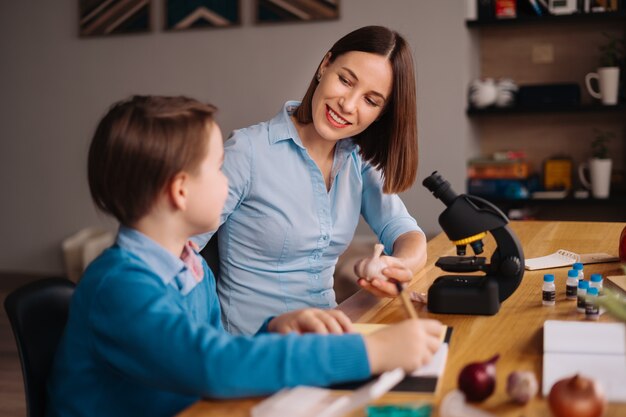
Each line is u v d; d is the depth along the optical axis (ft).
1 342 12.14
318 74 5.79
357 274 4.76
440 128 13.85
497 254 4.66
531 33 14.66
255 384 3.15
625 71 13.98
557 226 7.55
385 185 6.04
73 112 16.35
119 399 3.63
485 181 14.01
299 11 14.51
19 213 17.04
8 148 16.92
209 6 15.10
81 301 3.52
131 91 15.87
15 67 16.62
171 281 3.74
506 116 14.97
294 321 3.87
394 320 4.42
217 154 3.68
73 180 16.58
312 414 2.92
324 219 5.98
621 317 2.85
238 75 15.10
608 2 13.43
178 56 15.44
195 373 3.14
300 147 5.84
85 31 15.96
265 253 5.96
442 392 3.22
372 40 5.48
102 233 16.51
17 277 17.12
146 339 3.23
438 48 13.73
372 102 5.57
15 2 16.40
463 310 4.45
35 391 4.06
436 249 6.59
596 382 2.82
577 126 14.56
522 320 4.32
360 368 3.24
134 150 3.49
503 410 3.00
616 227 7.39
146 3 15.51
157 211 3.62
